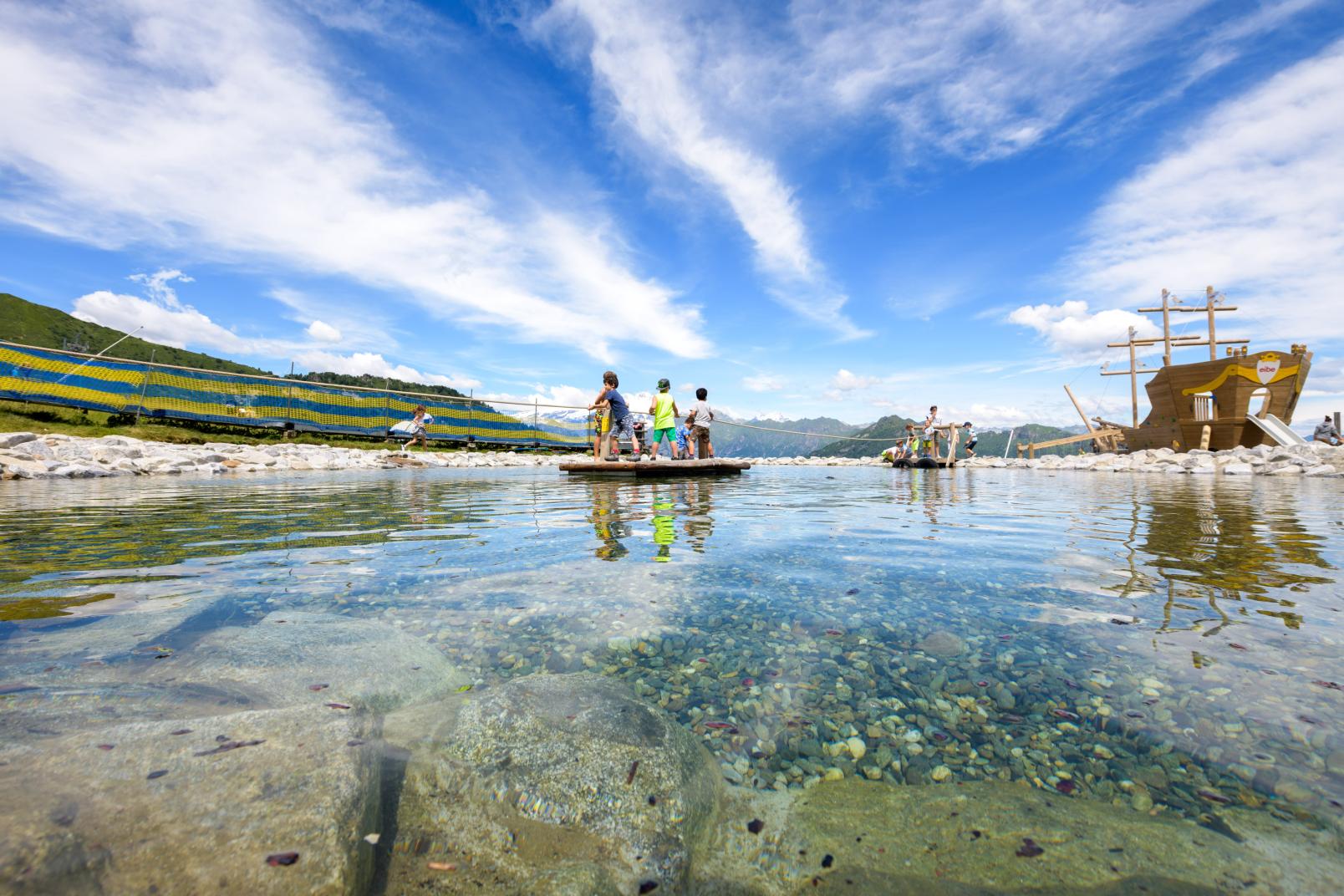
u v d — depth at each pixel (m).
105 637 1.98
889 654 1.99
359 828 1.06
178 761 1.15
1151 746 1.42
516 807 1.20
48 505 5.95
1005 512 5.97
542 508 6.06
